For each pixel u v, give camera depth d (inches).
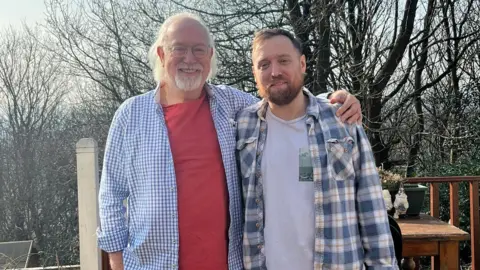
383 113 341.4
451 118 344.8
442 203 269.0
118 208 76.6
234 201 75.0
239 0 327.0
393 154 367.9
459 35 352.5
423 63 346.0
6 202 537.6
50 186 532.7
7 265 181.9
